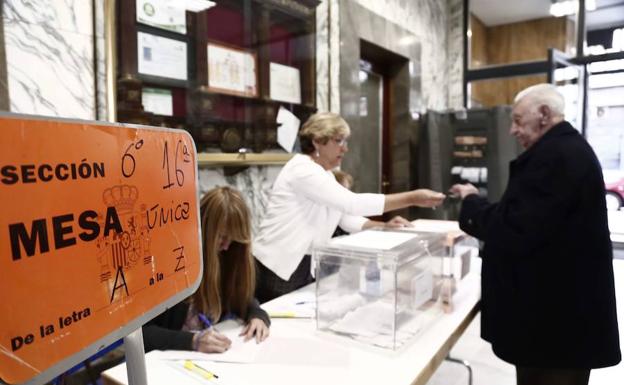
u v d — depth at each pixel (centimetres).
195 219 61
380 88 377
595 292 119
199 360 101
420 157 377
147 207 52
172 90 180
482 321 136
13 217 36
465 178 366
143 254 51
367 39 311
